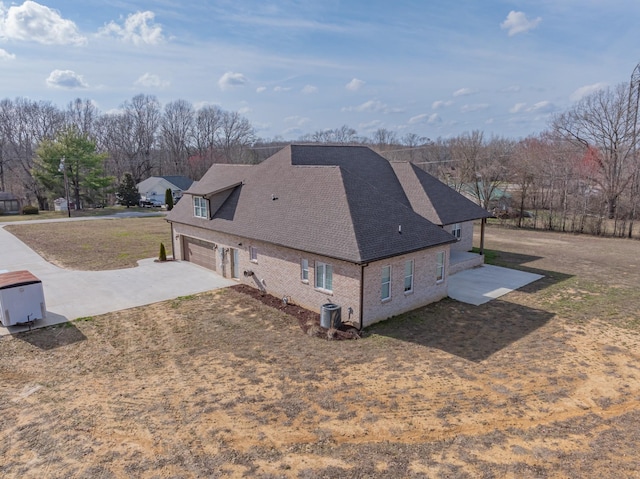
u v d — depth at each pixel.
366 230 15.23
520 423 8.67
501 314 15.67
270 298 17.66
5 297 14.09
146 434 8.41
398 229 16.14
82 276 21.44
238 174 23.86
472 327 14.40
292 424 8.70
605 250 27.92
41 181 53.41
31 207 52.06
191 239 24.22
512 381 10.52
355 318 14.26
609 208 37.09
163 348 12.90
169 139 87.19
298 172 20.03
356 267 13.97
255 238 18.17
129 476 7.18
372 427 8.55
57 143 53.28
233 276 20.81
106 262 24.80
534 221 38.12
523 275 21.25
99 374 11.26
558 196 40.56
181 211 25.31
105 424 8.78
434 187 24.02
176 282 20.23
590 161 41.00
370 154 25.98
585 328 14.17
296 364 11.62
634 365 11.41
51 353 12.62
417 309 16.25
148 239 32.94
